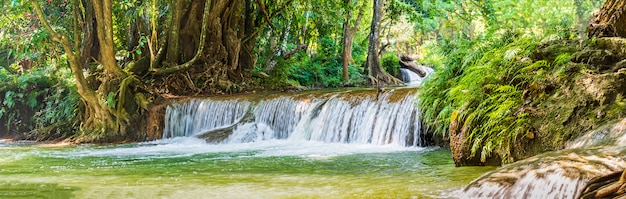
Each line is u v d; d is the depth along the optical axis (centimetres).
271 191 635
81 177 784
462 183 643
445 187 622
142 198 604
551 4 3328
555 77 738
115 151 1232
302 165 877
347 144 1237
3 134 1866
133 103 1595
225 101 1547
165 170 852
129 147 1338
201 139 1403
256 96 1578
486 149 757
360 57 3247
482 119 784
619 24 815
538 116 716
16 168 903
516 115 739
